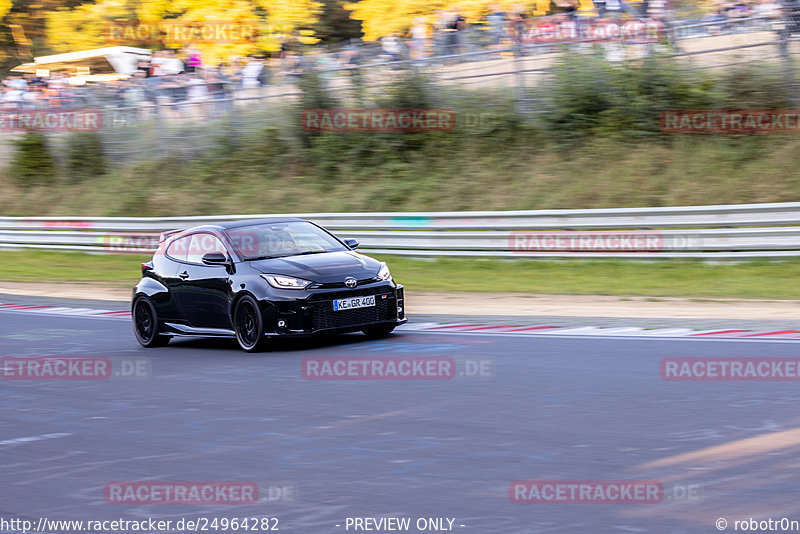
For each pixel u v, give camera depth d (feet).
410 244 222.07
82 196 316.19
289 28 381.40
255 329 114.52
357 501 56.49
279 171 288.71
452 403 82.23
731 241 184.34
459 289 181.57
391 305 119.55
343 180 274.36
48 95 337.11
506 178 247.09
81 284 220.02
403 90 276.21
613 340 112.98
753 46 234.99
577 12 258.37
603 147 242.17
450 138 267.59
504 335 120.88
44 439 76.69
